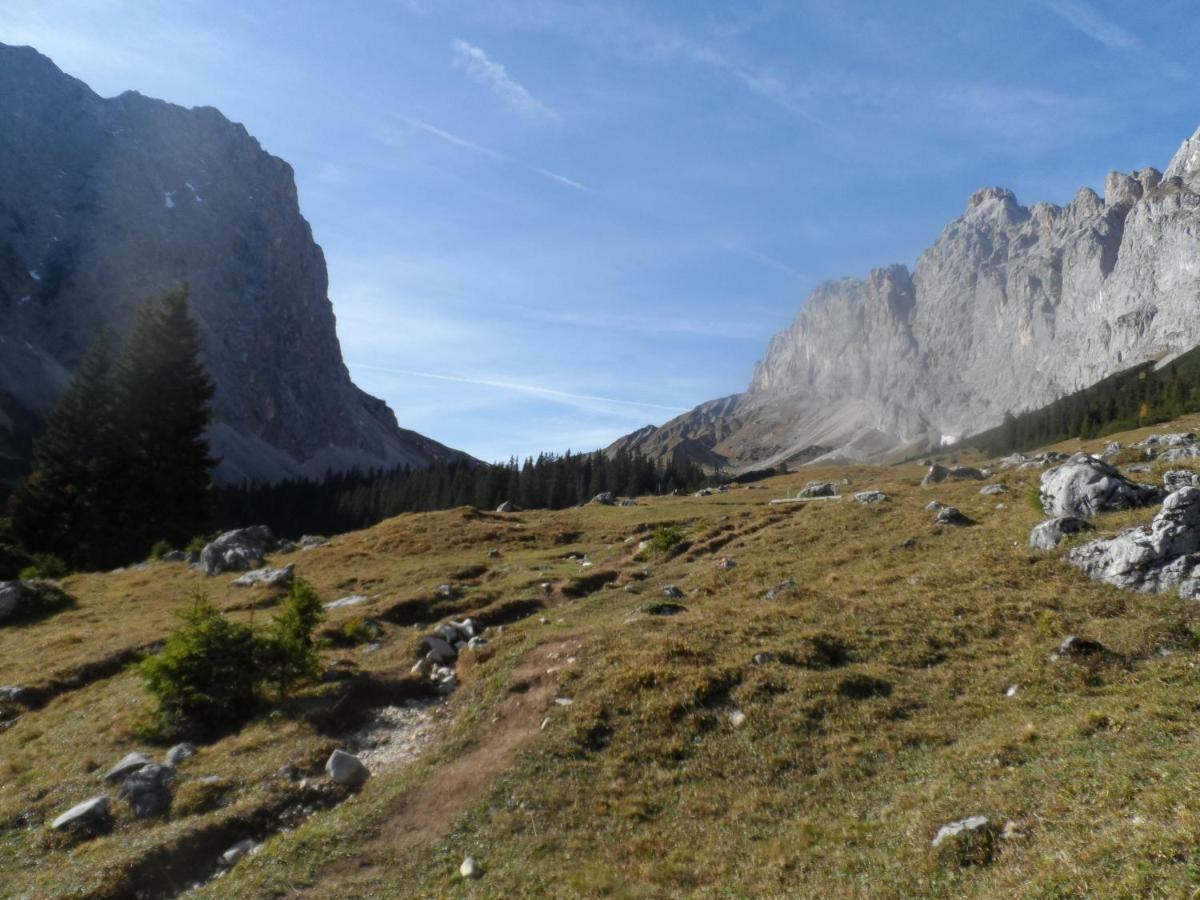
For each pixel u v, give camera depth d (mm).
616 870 14062
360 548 52750
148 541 73750
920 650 21797
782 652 21891
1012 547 29250
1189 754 12461
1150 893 8859
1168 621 20328
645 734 18703
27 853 16922
